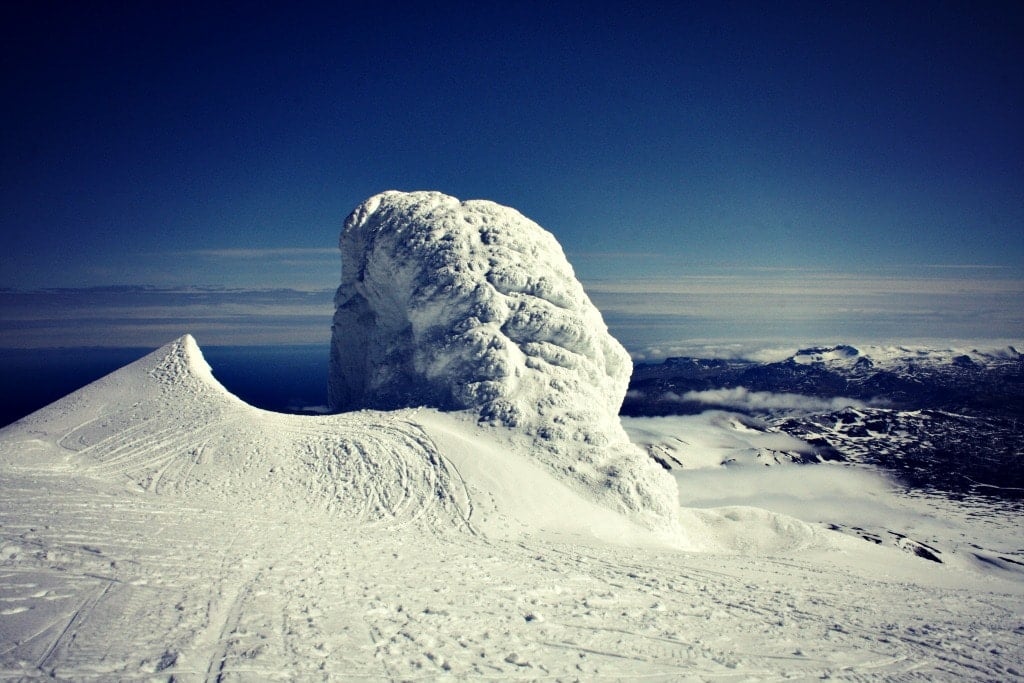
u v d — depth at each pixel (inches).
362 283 1742.1
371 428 1250.6
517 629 438.0
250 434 1196.5
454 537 836.6
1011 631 601.3
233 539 581.0
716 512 1398.9
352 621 402.0
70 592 377.7
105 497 687.1
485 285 1459.2
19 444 1141.1
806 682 396.8
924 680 431.8
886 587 808.9
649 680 368.8
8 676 273.4
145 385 1444.4
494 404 1327.5
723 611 561.6
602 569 708.0
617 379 1549.0
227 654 320.5
